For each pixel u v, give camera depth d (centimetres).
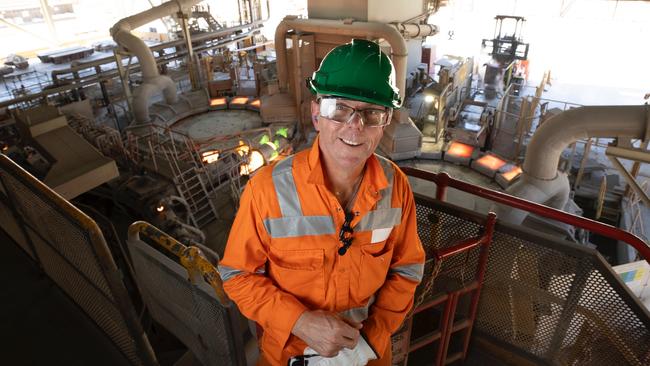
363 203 156
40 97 1880
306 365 165
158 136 1484
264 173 155
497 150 1667
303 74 1959
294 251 157
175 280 265
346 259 159
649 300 637
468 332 330
